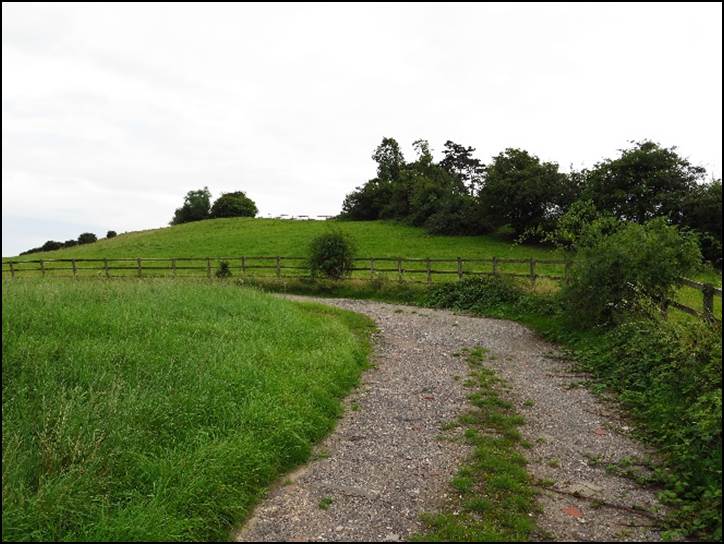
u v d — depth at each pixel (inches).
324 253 866.1
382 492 214.4
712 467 208.5
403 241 1542.8
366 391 350.0
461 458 246.8
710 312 364.5
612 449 253.9
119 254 1536.7
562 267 1042.7
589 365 398.9
